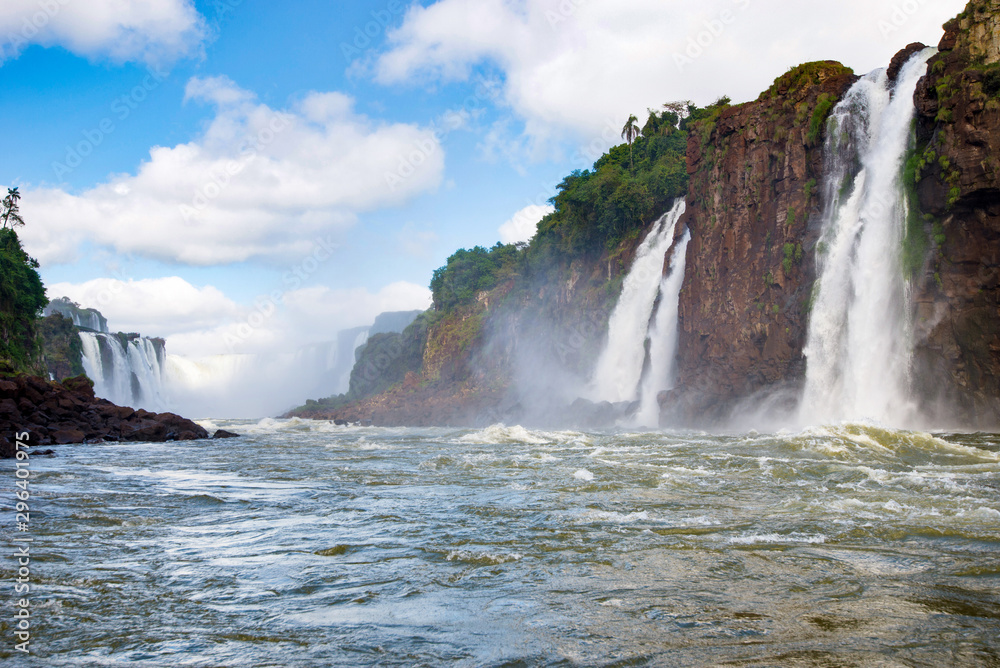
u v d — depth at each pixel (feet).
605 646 20.12
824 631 21.08
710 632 21.18
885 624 21.58
